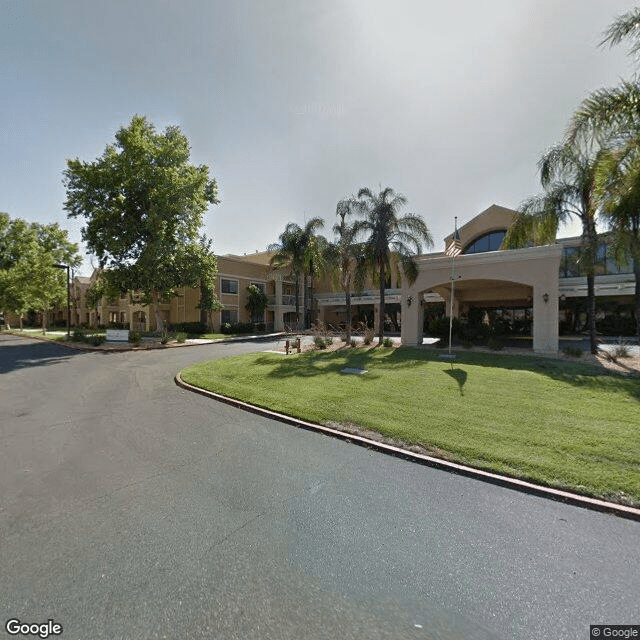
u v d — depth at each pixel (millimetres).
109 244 21438
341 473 4383
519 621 2223
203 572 2627
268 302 36625
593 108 9492
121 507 3539
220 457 4848
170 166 23125
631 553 2883
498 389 8133
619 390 7840
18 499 3693
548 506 3629
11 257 36094
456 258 15539
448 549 2920
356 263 19875
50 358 15922
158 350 18984
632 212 9531
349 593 2436
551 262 13453
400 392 8023
